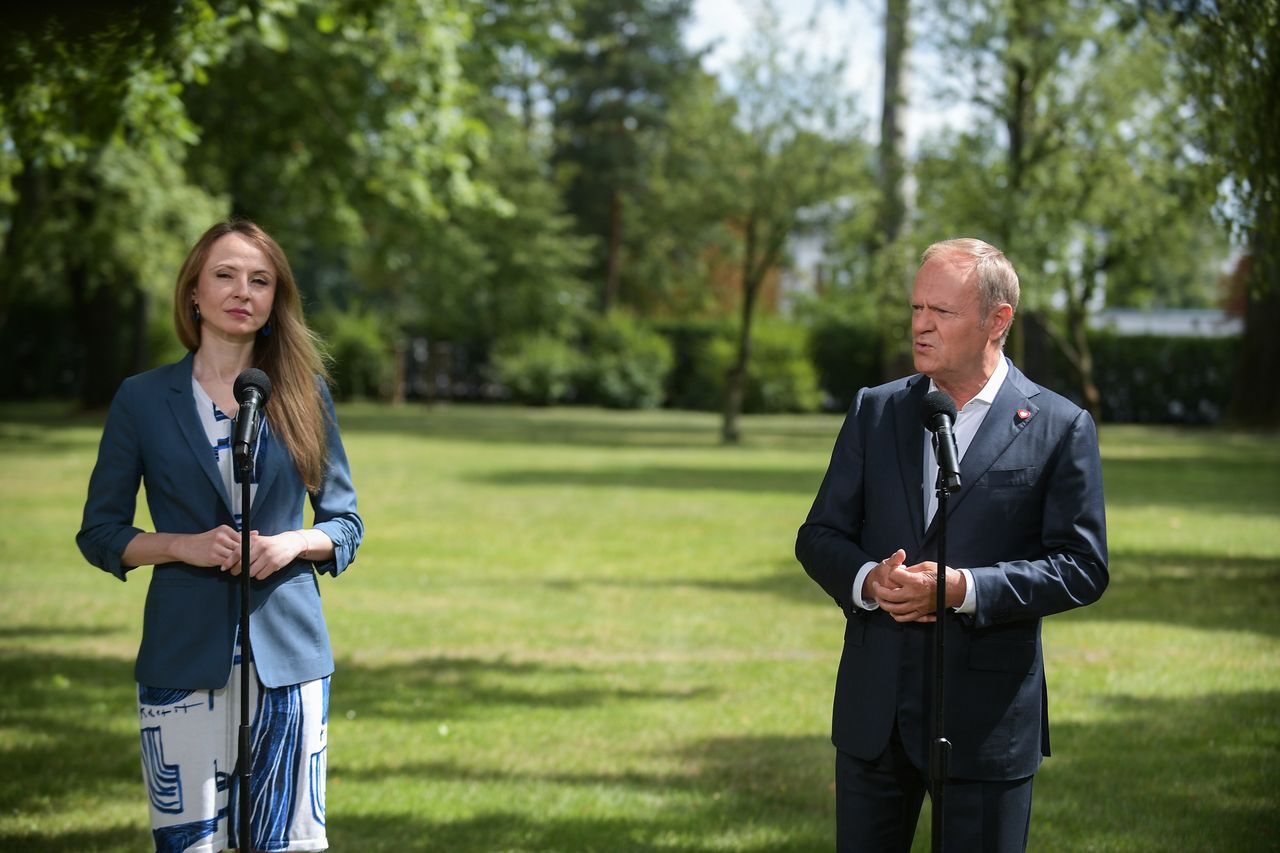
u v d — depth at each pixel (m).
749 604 10.30
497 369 45.75
